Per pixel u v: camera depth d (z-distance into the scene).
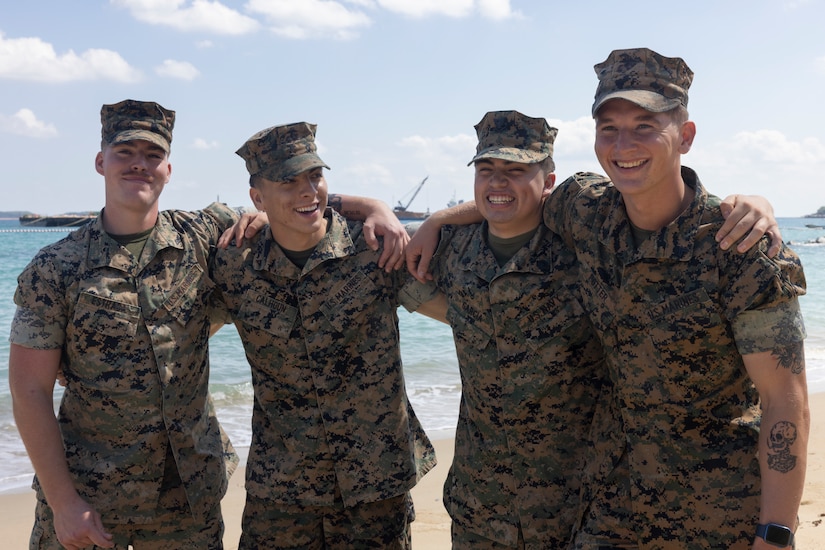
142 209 3.38
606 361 3.11
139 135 3.32
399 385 3.75
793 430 2.63
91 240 3.39
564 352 3.33
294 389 3.63
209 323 3.66
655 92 2.78
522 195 3.36
